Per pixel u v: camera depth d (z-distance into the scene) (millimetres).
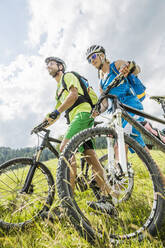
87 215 1342
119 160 1488
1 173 2047
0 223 1760
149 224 1378
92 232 1227
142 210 1689
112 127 1636
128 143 1588
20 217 1897
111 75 2670
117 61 2602
